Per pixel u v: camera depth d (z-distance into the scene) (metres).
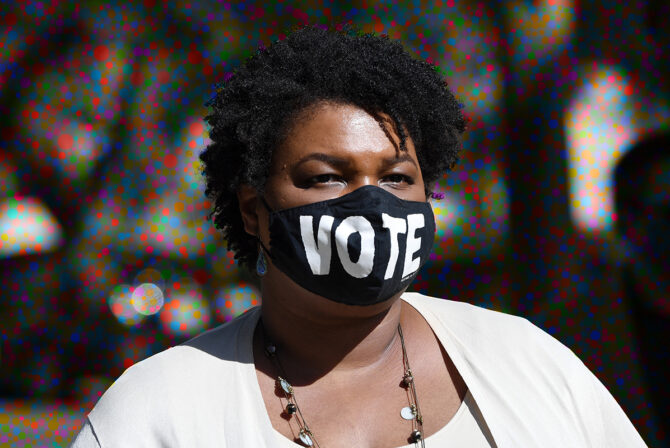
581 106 6.27
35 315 7.70
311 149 2.13
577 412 2.22
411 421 2.16
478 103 6.89
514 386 2.21
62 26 8.65
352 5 8.00
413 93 2.30
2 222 7.87
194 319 7.88
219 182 2.47
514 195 6.50
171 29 8.65
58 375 7.60
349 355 2.21
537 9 6.62
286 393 2.19
